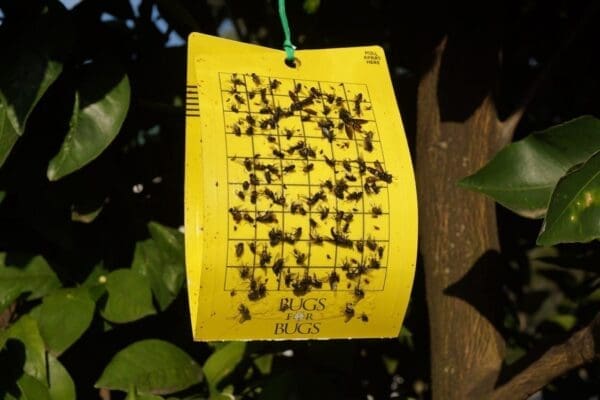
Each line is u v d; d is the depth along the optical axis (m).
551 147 0.77
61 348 0.81
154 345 0.84
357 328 0.74
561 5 1.01
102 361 0.88
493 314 0.86
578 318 0.98
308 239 0.72
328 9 0.97
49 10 0.79
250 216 0.71
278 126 0.73
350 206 0.73
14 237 0.86
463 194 0.87
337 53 0.77
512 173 0.77
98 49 0.84
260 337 0.73
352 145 0.74
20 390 0.80
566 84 1.03
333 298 0.73
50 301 0.82
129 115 0.87
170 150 0.92
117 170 0.86
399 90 0.99
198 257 0.76
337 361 0.89
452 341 0.86
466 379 0.85
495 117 0.88
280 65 0.76
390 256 0.73
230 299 0.72
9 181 0.83
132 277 0.84
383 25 1.01
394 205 0.73
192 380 0.85
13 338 0.81
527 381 0.82
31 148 0.83
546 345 0.83
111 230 0.87
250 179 0.72
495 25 0.87
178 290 0.86
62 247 0.85
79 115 0.80
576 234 0.72
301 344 0.89
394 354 1.01
